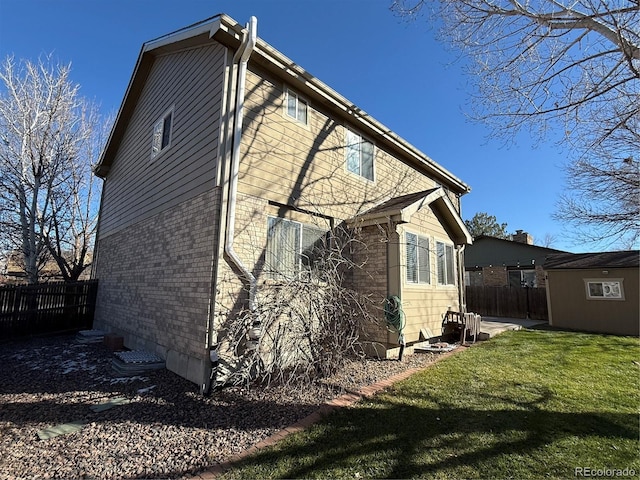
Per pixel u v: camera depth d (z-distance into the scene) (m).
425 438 3.52
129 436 3.73
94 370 6.47
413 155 10.83
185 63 7.61
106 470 3.08
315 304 5.64
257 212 6.24
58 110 16.72
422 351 8.05
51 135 16.50
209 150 6.09
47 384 5.63
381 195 9.73
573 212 11.17
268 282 6.20
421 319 8.23
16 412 4.45
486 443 3.41
